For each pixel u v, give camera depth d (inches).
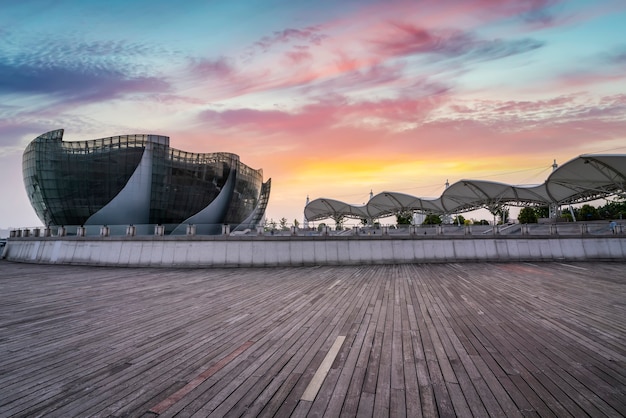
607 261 744.3
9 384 172.7
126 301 374.0
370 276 554.6
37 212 1637.6
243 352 215.6
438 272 595.8
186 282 507.8
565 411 144.3
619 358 203.8
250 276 568.4
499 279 511.2
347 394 159.0
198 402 152.6
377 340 236.5
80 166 1421.0
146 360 203.9
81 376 181.9
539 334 249.3
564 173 1571.1
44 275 593.6
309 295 401.1
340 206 3009.4
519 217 2635.3
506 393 160.4
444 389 164.2
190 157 1576.0
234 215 1889.8
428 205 2664.9
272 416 140.1
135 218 1478.8
